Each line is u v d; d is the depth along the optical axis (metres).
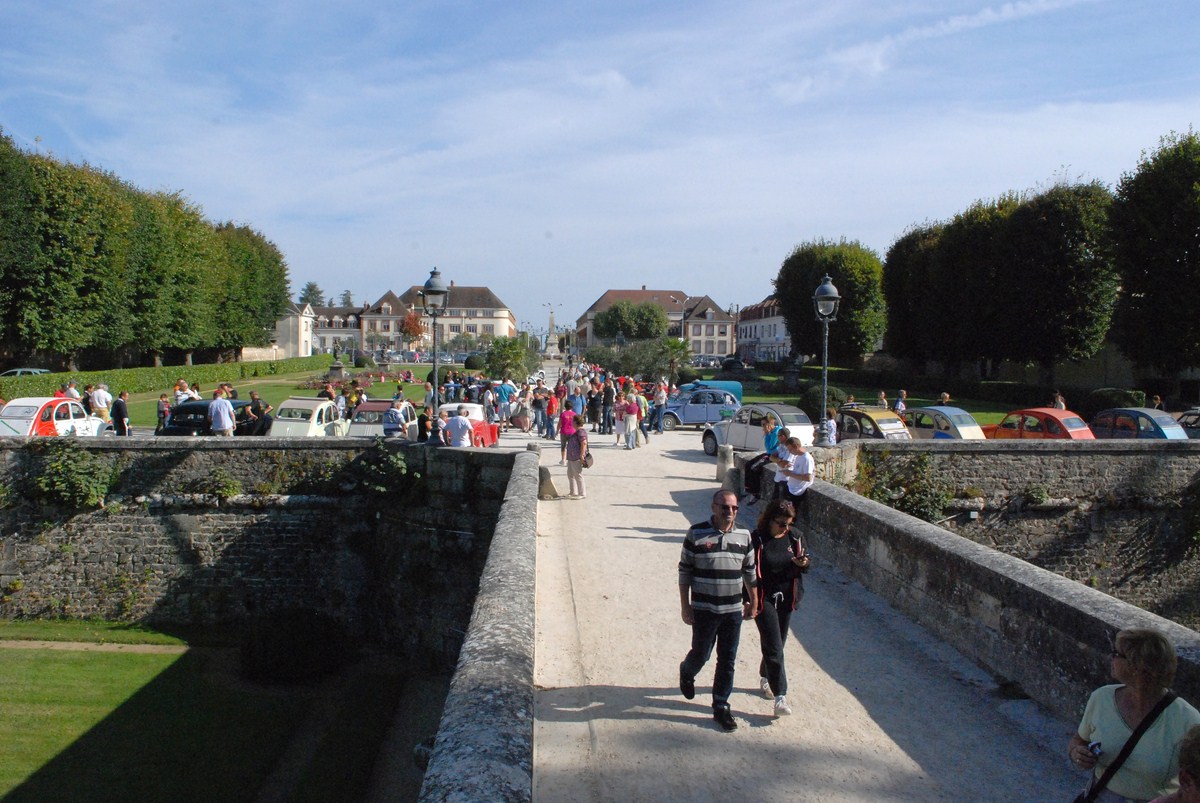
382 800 11.10
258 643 15.05
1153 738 3.37
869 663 7.38
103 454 17.95
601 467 19.80
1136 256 34.12
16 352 40.28
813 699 6.52
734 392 34.75
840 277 55.75
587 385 32.88
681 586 6.02
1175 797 2.98
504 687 4.05
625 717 6.08
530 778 3.21
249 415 24.05
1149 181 33.34
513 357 48.62
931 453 17.36
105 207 40.06
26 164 36.31
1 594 17.83
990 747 5.75
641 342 56.78
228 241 64.69
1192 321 32.72
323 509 17.72
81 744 12.24
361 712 13.69
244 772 11.62
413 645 16.55
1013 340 42.59
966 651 7.53
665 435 28.03
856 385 55.56
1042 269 40.41
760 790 5.09
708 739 5.75
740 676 7.03
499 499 16.02
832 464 16.16
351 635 17.44
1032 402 39.72
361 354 78.00
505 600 5.65
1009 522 17.47
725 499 5.92
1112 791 3.48
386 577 17.19
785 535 6.35
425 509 16.80
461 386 40.12
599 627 8.12
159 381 46.66
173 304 48.91
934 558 8.22
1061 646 6.20
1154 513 17.67
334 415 24.98
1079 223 39.56
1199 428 24.23
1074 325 40.34
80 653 15.91
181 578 17.83
